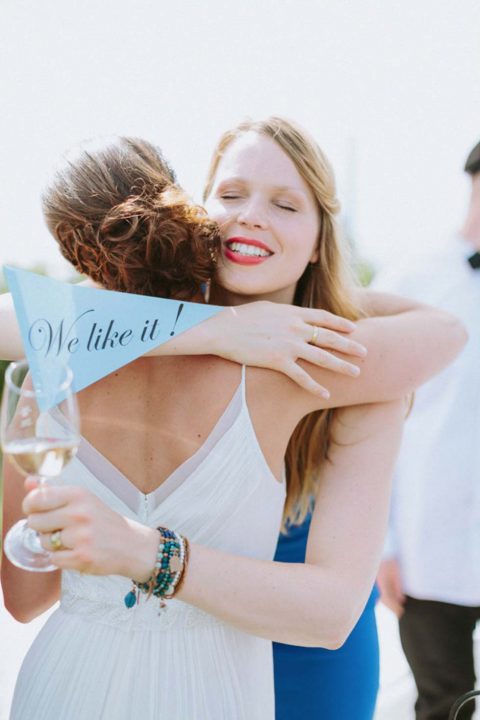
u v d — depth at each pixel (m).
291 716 2.63
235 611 1.81
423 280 3.63
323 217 2.29
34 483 1.74
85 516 1.65
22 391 1.73
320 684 2.63
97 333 1.94
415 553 3.48
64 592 2.09
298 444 2.36
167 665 1.97
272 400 2.04
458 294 3.51
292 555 2.71
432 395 3.46
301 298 2.43
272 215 2.17
